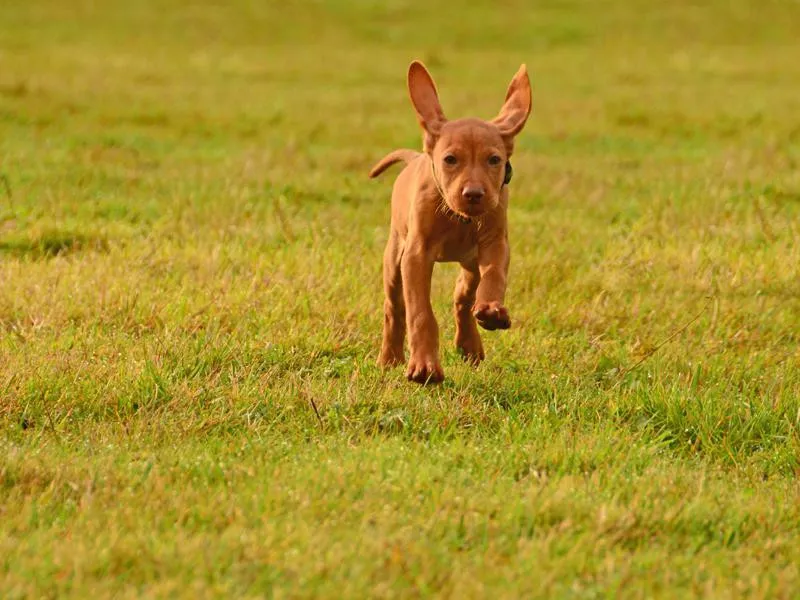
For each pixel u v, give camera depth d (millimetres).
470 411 9742
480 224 9844
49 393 9758
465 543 7324
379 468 8289
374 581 6715
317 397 9875
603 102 29516
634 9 48844
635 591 6766
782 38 44062
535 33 43781
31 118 24297
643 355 11484
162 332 11438
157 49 38844
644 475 8477
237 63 36000
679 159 22469
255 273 13297
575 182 19516
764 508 8031
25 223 15578
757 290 13500
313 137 24250
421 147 23328
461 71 35625
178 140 23453
